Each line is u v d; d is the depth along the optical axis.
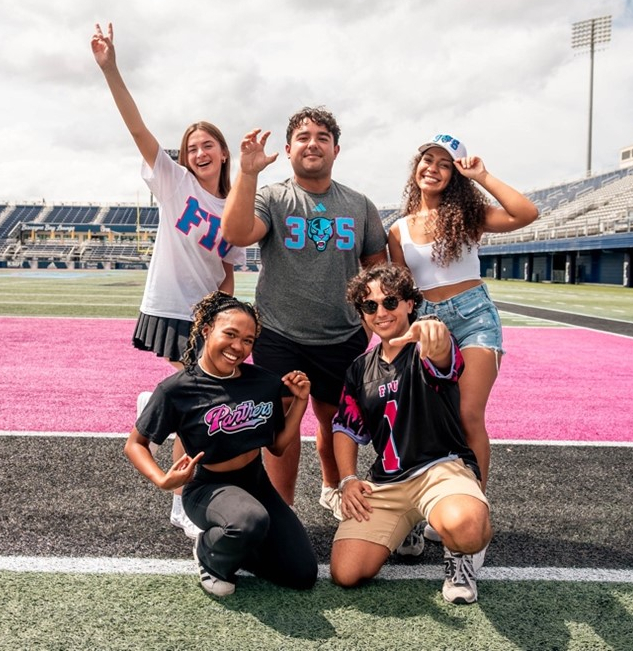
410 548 2.43
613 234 27.23
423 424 2.25
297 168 2.67
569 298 20.03
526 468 3.52
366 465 3.55
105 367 6.46
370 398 2.35
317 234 2.70
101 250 72.19
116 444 3.75
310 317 2.74
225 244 3.01
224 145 3.00
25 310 12.21
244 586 2.16
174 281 2.92
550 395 5.55
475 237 2.76
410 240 2.83
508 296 21.06
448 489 2.12
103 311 12.34
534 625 1.94
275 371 2.78
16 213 84.38
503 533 2.65
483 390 2.54
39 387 5.41
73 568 2.23
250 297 17.80
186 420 2.23
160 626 1.89
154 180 2.84
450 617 1.98
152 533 2.55
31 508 2.77
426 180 2.75
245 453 2.26
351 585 2.16
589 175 38.38
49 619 1.90
